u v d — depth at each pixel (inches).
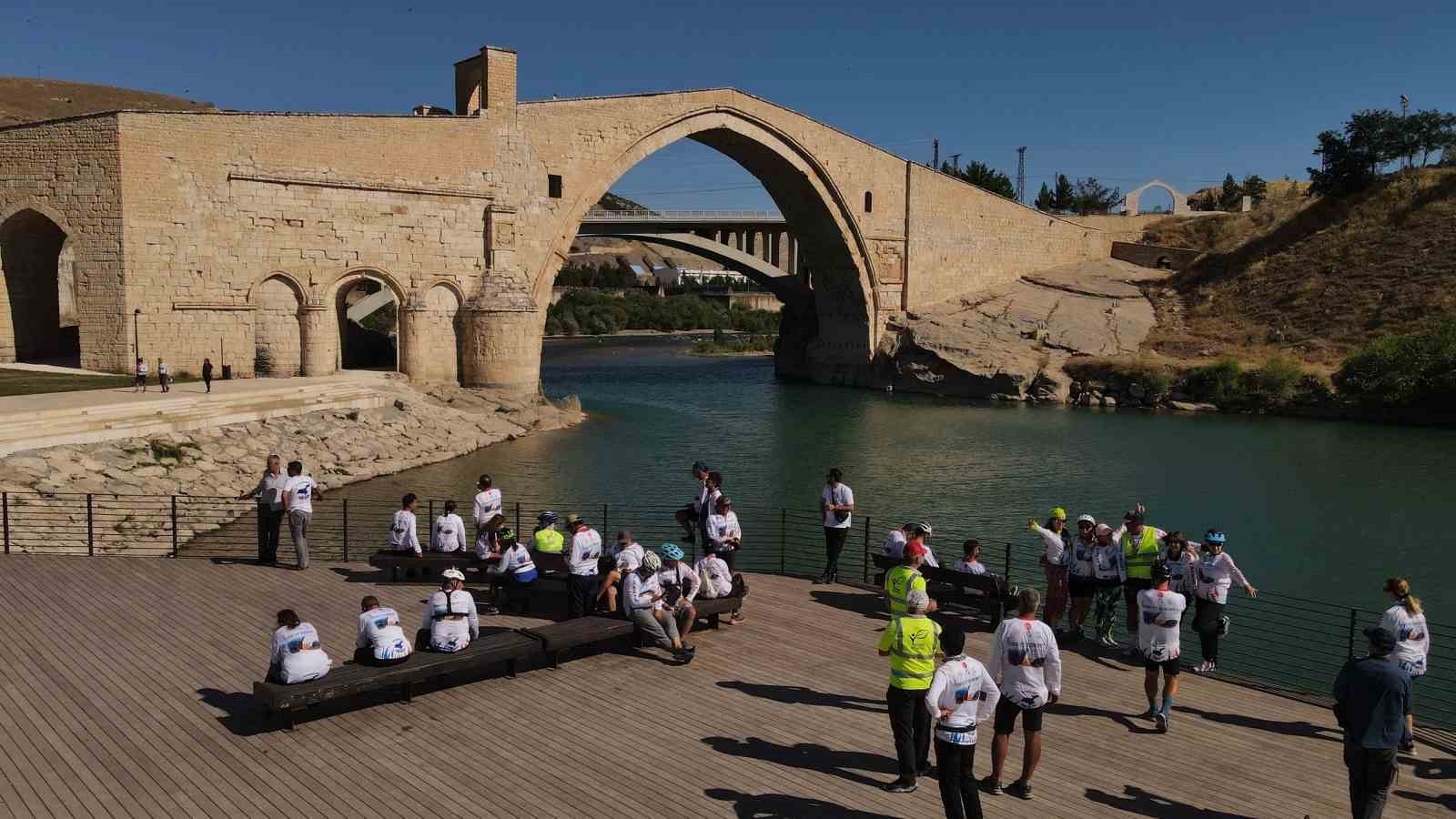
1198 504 1496.1
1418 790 462.6
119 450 1311.5
